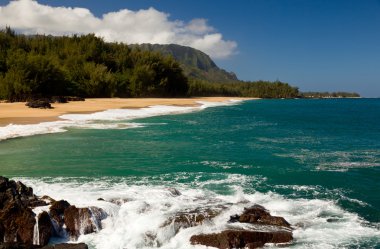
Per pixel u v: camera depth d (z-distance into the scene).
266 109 95.75
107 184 19.11
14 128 36.62
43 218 12.70
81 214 13.48
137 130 40.19
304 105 128.12
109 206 14.55
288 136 38.56
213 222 13.54
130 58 129.38
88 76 101.56
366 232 13.63
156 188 18.34
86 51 119.81
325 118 66.56
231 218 13.89
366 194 18.16
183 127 44.47
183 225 13.34
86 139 33.03
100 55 122.19
